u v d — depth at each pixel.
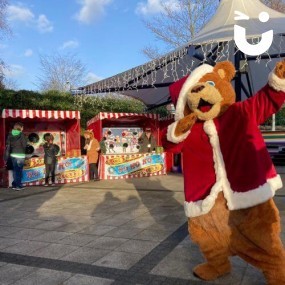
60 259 4.52
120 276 3.96
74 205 7.84
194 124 3.55
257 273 3.87
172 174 13.09
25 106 13.10
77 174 11.55
